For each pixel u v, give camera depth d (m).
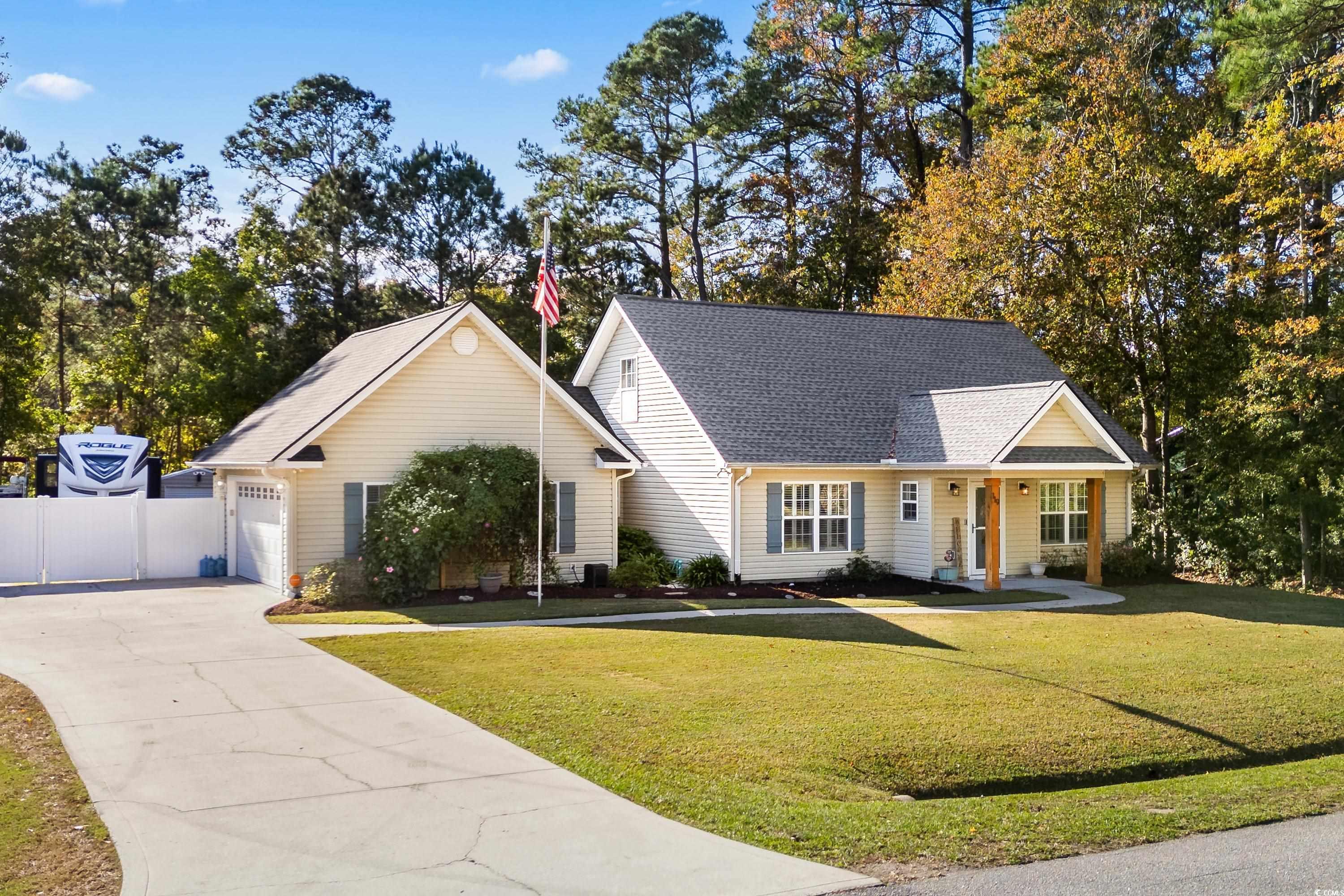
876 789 9.68
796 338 28.23
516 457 21.97
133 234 51.81
